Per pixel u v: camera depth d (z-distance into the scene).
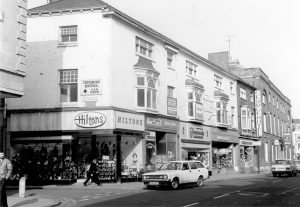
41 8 26.80
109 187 22.38
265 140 52.75
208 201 14.93
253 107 50.09
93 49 24.91
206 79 37.25
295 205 13.75
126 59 26.12
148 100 27.52
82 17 25.31
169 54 31.77
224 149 40.91
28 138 25.14
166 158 29.72
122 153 26.78
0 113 19.81
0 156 13.08
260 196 16.84
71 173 24.72
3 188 12.97
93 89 24.56
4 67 17.42
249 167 45.94
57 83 25.41
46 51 25.77
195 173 22.66
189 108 33.72
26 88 25.80
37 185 24.52
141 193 18.70
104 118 23.98
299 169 45.19
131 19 26.41
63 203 15.30
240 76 51.28
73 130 24.44
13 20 18.17
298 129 98.06
